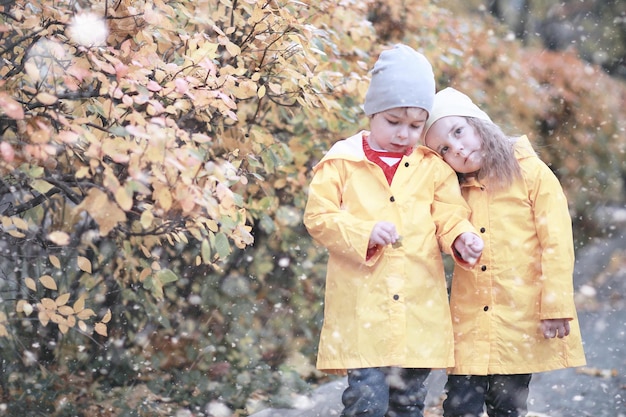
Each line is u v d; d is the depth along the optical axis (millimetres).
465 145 3896
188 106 3486
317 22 4996
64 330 3406
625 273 9836
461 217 3848
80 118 3076
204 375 5070
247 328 5543
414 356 3686
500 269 3906
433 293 3791
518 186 3943
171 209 3365
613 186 10969
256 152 4191
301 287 6027
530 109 8414
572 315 3805
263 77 4137
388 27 6422
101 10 3494
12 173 3254
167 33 3785
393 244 3695
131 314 5121
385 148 3930
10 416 4312
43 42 3254
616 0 12578
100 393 4699
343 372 3949
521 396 4020
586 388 5480
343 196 3900
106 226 2848
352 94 4965
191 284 5457
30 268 4598
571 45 11422
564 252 3840
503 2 11969
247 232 3287
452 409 4008
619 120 9867
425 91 3779
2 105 2811
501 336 3875
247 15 4508
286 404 4867
